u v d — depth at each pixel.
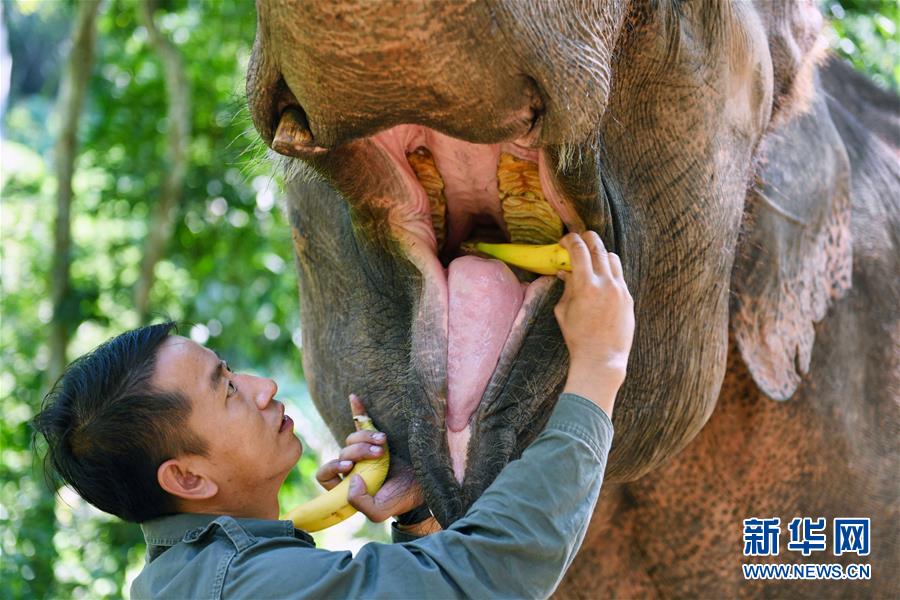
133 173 7.89
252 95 1.69
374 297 2.24
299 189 2.49
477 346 1.94
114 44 7.97
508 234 2.07
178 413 2.12
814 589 2.94
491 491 1.89
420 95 1.52
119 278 7.86
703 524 2.87
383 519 2.09
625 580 2.96
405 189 1.99
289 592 1.92
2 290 8.38
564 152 1.75
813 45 2.82
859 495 2.97
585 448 1.91
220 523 2.04
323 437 3.18
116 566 6.42
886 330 3.04
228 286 7.23
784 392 2.58
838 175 2.81
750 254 2.56
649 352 2.29
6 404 7.20
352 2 1.44
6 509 6.46
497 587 1.86
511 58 1.55
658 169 2.18
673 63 2.12
